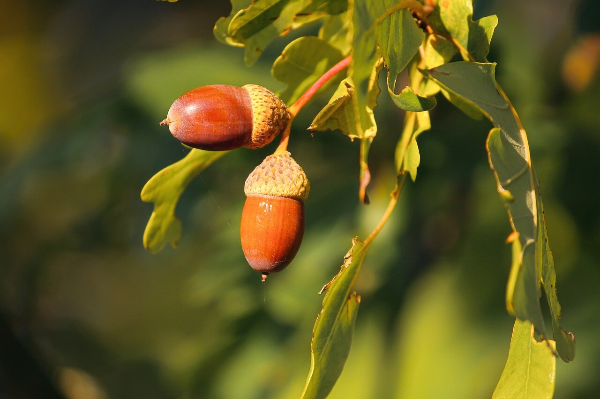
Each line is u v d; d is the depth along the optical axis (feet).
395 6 1.60
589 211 2.20
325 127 1.64
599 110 2.26
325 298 1.64
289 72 1.73
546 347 1.60
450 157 2.17
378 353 2.34
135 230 2.72
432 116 2.18
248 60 1.73
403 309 2.33
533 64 2.39
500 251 2.31
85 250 2.92
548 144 2.21
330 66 1.74
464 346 2.31
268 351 2.42
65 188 3.00
